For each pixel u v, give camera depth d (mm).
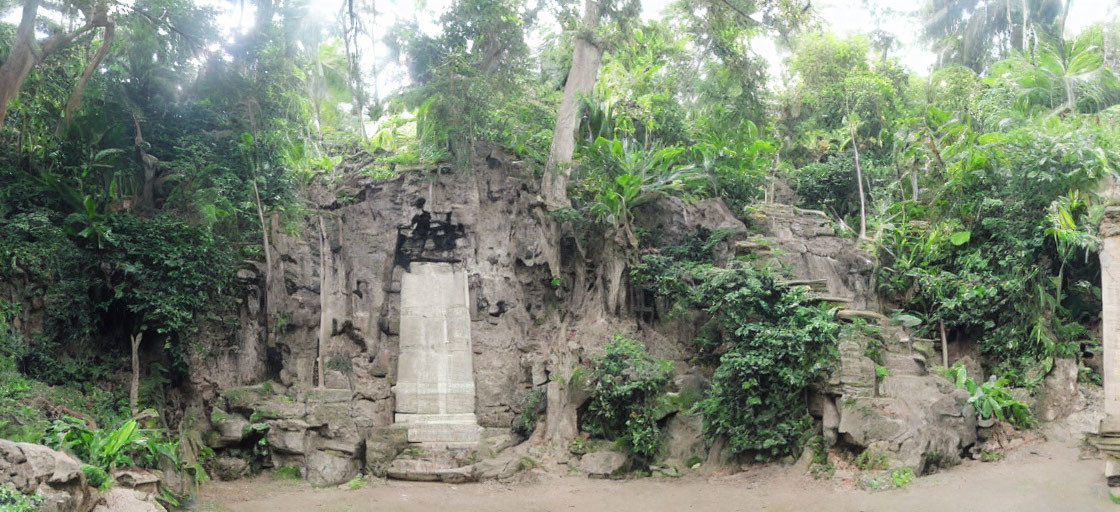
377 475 20984
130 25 23250
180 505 17000
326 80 30016
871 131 31953
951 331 23094
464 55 25750
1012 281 21641
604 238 24734
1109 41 26250
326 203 24812
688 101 30781
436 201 24703
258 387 21734
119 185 22391
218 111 24422
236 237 22969
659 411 21453
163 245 20484
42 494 12062
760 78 28500
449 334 23969
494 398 23469
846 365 19297
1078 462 17797
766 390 20047
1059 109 24312
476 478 20516
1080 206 21422
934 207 25281
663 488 19500
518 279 25016
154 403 20281
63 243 20016
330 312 23469
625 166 24703
